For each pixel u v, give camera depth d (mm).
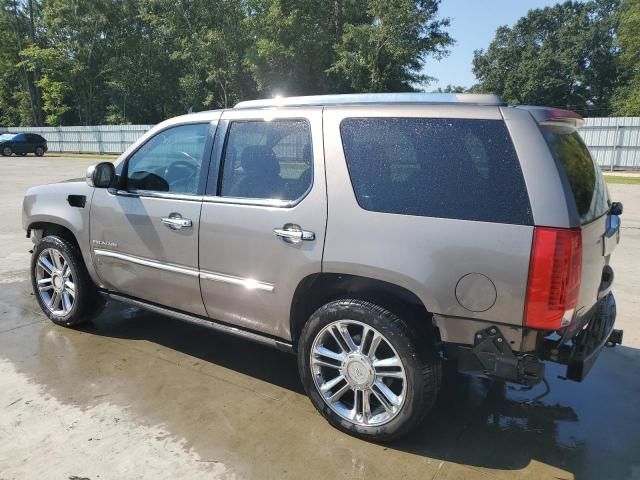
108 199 3998
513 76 65000
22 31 51281
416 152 2756
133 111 49438
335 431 3074
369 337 2887
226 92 41781
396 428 2844
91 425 3088
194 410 3275
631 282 6059
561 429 3152
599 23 62375
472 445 2973
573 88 63969
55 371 3770
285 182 3150
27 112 53781
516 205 2498
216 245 3385
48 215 4391
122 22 47781
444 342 2697
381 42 32219
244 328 3479
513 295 2486
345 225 2867
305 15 35062
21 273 6359
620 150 24156
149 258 3797
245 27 38062
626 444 3010
